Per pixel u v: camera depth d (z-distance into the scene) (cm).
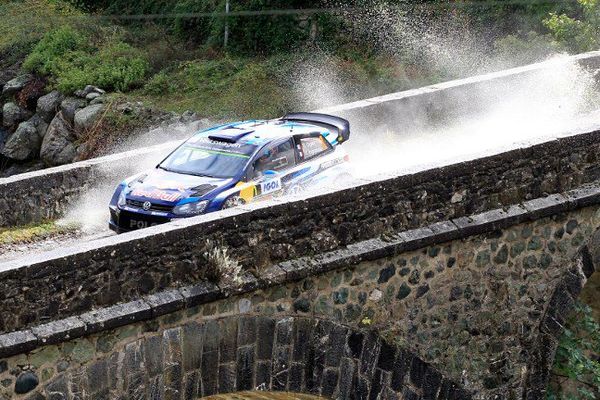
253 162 2853
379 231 2327
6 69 5831
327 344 2289
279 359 2220
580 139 2598
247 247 2145
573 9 5241
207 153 2917
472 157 2455
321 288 2255
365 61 5356
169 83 5381
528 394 2644
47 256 1916
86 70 5509
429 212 2397
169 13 6231
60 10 6353
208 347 2109
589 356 2866
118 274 1986
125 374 2003
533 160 2538
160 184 2798
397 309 2388
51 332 1897
